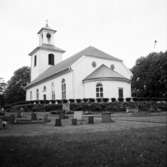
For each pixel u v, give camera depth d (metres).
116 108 23.95
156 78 43.41
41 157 4.83
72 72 30.88
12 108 34.28
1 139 7.25
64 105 25.39
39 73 45.69
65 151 5.33
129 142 6.26
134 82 50.53
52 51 47.53
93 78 29.45
